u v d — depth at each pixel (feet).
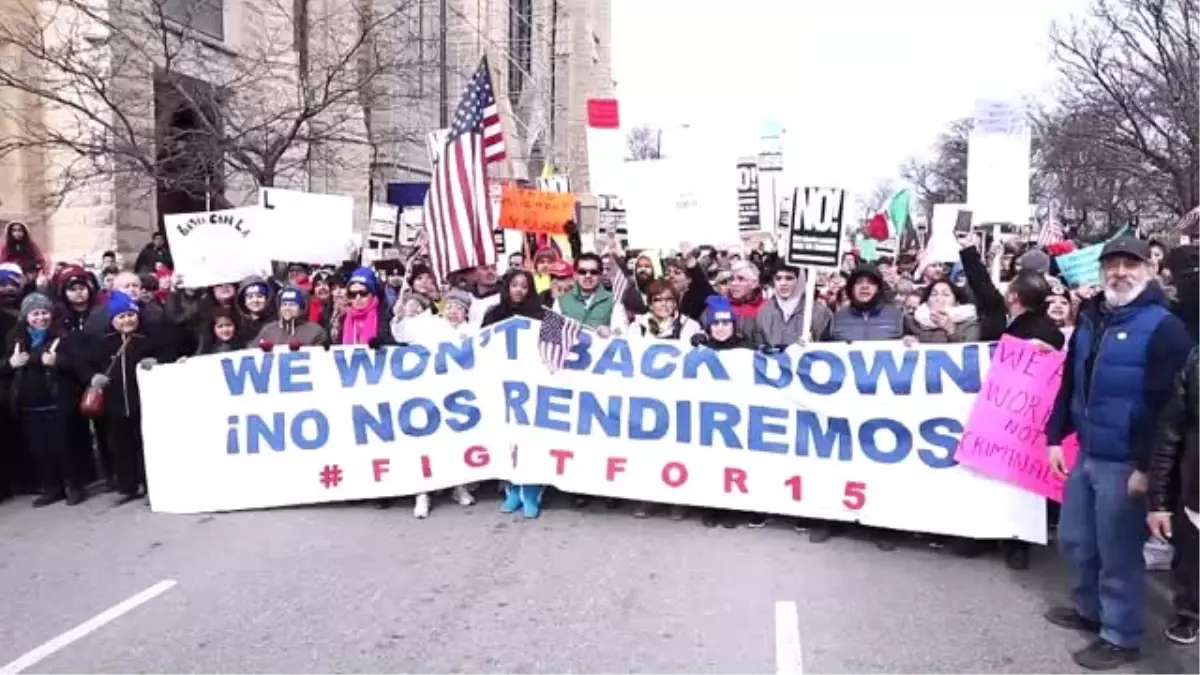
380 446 25.46
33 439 26.58
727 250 57.00
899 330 24.59
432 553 21.88
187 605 18.81
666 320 26.18
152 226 61.16
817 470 23.29
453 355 25.38
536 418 25.02
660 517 24.91
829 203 24.56
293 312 27.12
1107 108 94.38
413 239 50.78
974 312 25.39
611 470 24.63
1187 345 15.60
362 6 75.82
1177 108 79.77
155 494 25.67
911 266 49.90
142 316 27.37
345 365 25.57
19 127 54.13
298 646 16.84
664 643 16.89
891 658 16.39
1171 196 96.27
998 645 17.01
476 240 30.07
